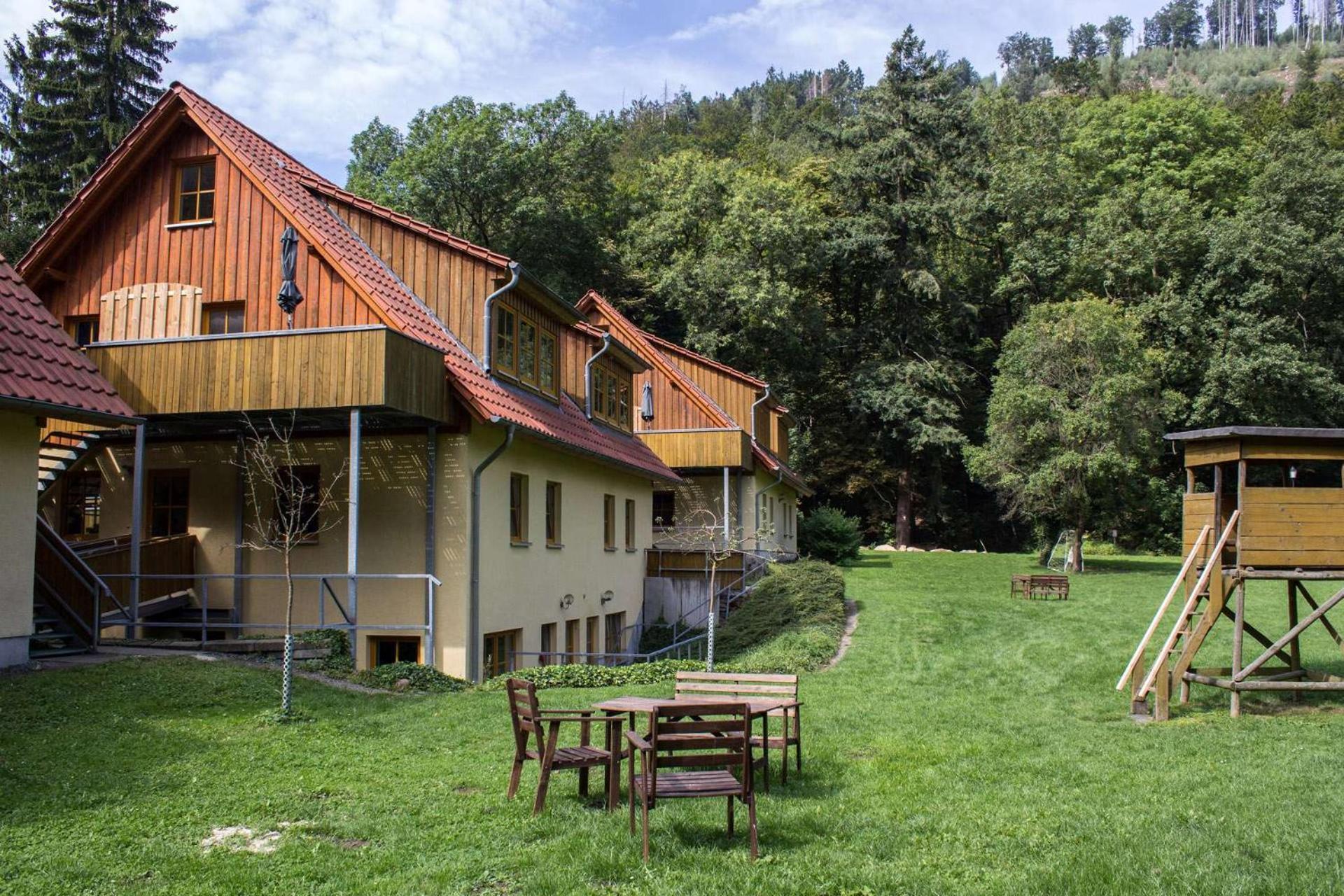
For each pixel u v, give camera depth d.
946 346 54.47
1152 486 42.41
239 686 12.38
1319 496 13.16
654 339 32.31
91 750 9.49
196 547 16.52
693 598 25.92
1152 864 6.88
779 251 46.41
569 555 20.14
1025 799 8.66
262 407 13.88
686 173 51.88
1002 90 68.06
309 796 8.49
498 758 9.91
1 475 12.23
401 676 13.95
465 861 6.96
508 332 18.45
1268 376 41.44
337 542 16.05
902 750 10.68
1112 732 11.72
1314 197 47.41
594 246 47.41
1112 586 29.61
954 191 50.91
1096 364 34.28
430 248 17.84
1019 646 19.14
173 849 7.15
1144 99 59.97
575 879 6.59
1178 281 45.03
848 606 25.33
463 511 15.48
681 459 29.31
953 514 54.59
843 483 53.31
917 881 6.60
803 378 49.97
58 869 6.70
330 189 18.41
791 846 7.34
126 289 16.62
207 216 16.58
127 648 14.49
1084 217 51.44
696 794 7.14
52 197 37.25
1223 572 13.12
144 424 13.85
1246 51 168.00
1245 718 12.35
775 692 10.03
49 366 12.81
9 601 12.29
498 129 43.69
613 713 8.37
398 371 13.95
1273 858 6.95
